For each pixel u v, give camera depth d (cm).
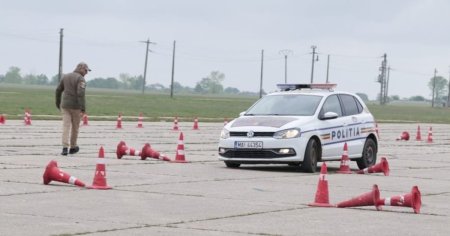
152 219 1349
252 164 2444
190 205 1519
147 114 6931
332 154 2334
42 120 4947
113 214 1388
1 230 1211
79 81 2523
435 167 2566
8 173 1945
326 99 2380
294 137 2209
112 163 2302
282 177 2073
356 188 1880
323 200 1555
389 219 1422
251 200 1611
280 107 2359
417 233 1291
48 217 1338
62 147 2731
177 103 11681
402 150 3456
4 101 8556
